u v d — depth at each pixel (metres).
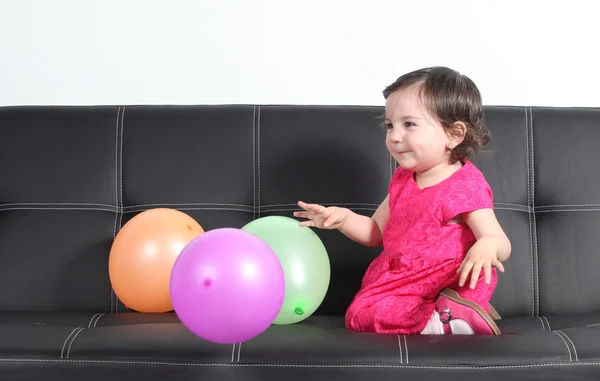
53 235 2.14
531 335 1.58
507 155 2.15
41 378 1.49
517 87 2.74
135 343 1.55
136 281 1.92
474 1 2.74
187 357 1.50
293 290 1.80
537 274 2.09
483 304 1.79
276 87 2.77
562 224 2.11
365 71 2.76
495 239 1.72
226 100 2.77
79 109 2.25
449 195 1.81
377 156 2.17
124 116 2.23
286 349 1.51
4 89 2.78
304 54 2.77
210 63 2.77
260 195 2.18
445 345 1.52
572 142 2.15
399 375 1.45
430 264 1.82
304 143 2.18
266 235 1.86
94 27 2.78
